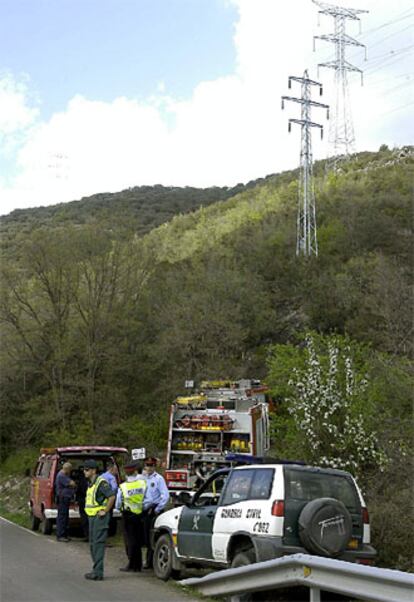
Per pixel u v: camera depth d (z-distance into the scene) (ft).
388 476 47.37
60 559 46.09
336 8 178.29
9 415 119.14
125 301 118.32
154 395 117.91
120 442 109.60
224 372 115.34
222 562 35.47
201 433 64.13
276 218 204.85
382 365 58.34
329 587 25.66
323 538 32.30
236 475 36.78
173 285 128.47
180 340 118.01
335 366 55.93
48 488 58.80
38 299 116.06
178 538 38.86
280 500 33.09
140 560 42.09
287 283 147.74
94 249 116.47
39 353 116.47
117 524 61.41
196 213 346.95
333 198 205.77
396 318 87.81
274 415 69.56
